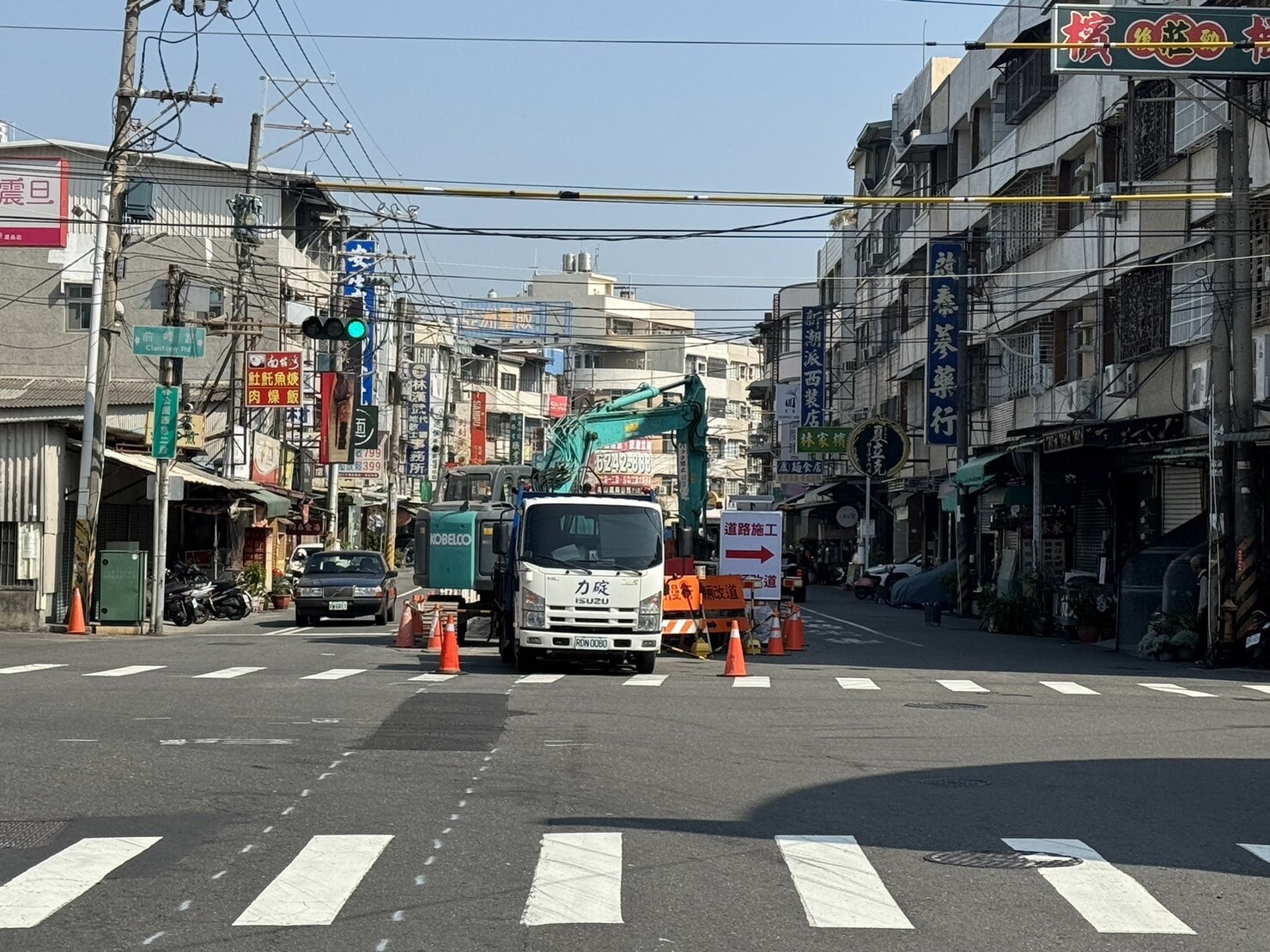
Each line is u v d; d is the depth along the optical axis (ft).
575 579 70.79
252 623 120.88
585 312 359.05
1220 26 74.54
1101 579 110.42
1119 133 110.01
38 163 111.45
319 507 186.70
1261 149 85.81
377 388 225.56
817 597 179.01
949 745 45.75
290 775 38.75
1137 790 37.47
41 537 104.68
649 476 334.44
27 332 163.84
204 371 163.94
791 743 46.03
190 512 135.95
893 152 193.88
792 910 24.72
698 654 84.33
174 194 170.19
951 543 170.30
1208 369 90.38
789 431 258.37
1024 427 127.65
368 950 22.25
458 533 94.22
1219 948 22.57
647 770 39.96
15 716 51.06
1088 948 22.50
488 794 36.01
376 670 72.49
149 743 44.68
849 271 244.42
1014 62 135.74
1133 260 106.01
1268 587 81.30
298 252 181.47
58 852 29.22
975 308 151.02
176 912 24.63
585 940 22.75
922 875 27.58
